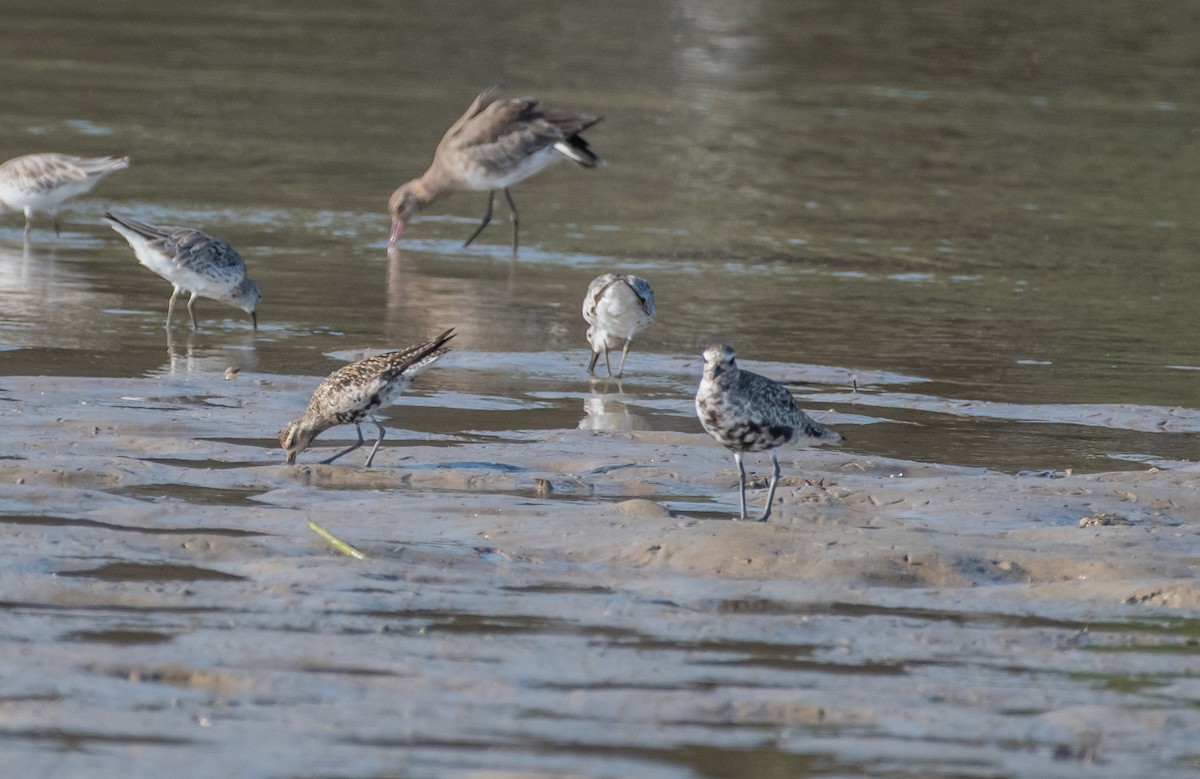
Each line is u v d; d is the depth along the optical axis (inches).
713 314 818.8
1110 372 719.7
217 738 298.8
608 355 710.5
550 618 375.2
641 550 428.8
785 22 1985.7
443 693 325.1
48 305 772.6
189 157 1190.3
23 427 541.6
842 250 1004.6
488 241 1013.2
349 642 351.9
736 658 352.8
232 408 589.9
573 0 2076.8
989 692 336.5
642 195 1159.6
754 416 458.9
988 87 1664.6
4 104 1316.4
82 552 408.8
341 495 483.2
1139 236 1078.4
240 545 421.4
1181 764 302.7
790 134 1391.5
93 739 295.9
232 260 733.9
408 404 620.4
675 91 1561.3
